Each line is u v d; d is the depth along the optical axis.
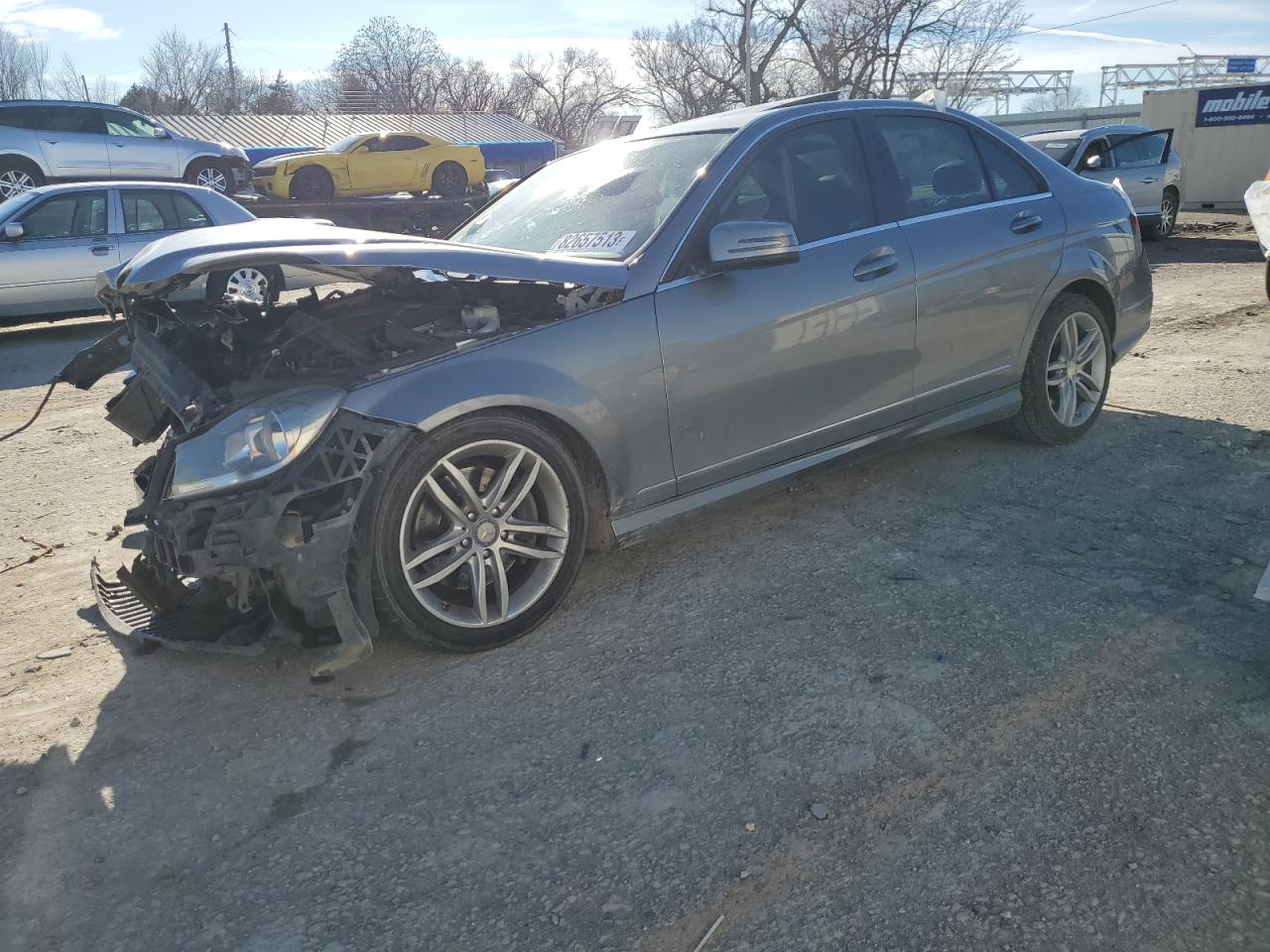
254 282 3.59
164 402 3.07
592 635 3.19
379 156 21.50
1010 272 4.25
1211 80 48.72
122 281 3.00
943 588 3.34
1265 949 1.83
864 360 3.79
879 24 41.78
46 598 3.75
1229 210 23.91
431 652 3.14
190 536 2.71
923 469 4.57
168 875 2.20
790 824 2.24
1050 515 3.94
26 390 8.10
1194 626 3.00
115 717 2.86
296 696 2.92
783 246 3.32
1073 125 47.03
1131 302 4.92
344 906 2.08
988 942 1.89
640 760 2.52
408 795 2.44
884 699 2.71
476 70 66.56
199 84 61.34
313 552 2.67
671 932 1.96
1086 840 2.13
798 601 3.32
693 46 45.88
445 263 2.97
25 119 16.66
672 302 3.30
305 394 2.82
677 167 3.70
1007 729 2.54
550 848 2.22
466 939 1.98
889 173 4.00
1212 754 2.39
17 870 2.24
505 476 3.04
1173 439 4.83
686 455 3.39
